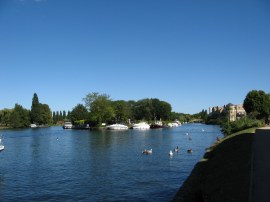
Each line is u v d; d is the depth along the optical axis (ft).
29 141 349.20
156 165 166.71
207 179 85.71
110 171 151.53
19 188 120.47
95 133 488.85
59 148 268.21
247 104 447.42
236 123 238.27
